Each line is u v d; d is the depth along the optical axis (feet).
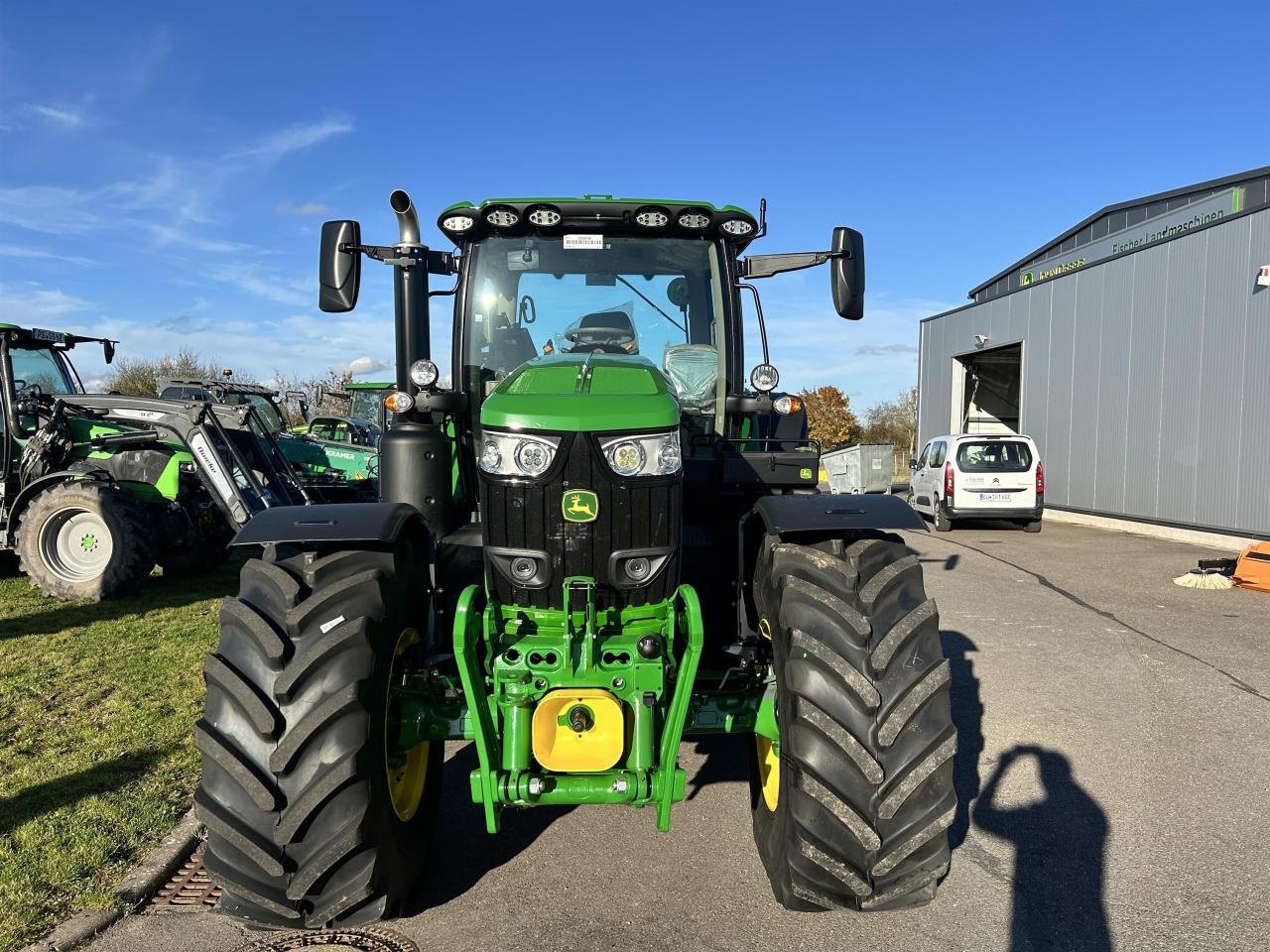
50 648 20.76
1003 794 13.16
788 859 8.86
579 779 8.70
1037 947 9.23
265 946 9.28
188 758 13.93
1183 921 9.70
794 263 13.15
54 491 26.53
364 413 71.36
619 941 9.34
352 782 8.32
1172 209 67.92
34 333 30.07
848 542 9.84
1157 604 27.32
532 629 9.36
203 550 31.17
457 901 10.20
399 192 12.32
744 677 10.57
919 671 8.66
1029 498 46.50
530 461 9.04
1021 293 57.11
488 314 12.97
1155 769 14.08
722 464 11.78
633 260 13.12
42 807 12.08
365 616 8.65
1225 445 39.29
